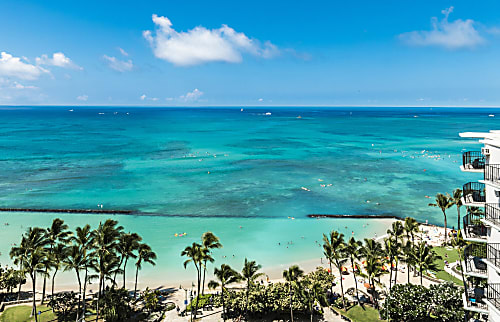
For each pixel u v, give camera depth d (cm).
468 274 3103
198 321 4556
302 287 4725
